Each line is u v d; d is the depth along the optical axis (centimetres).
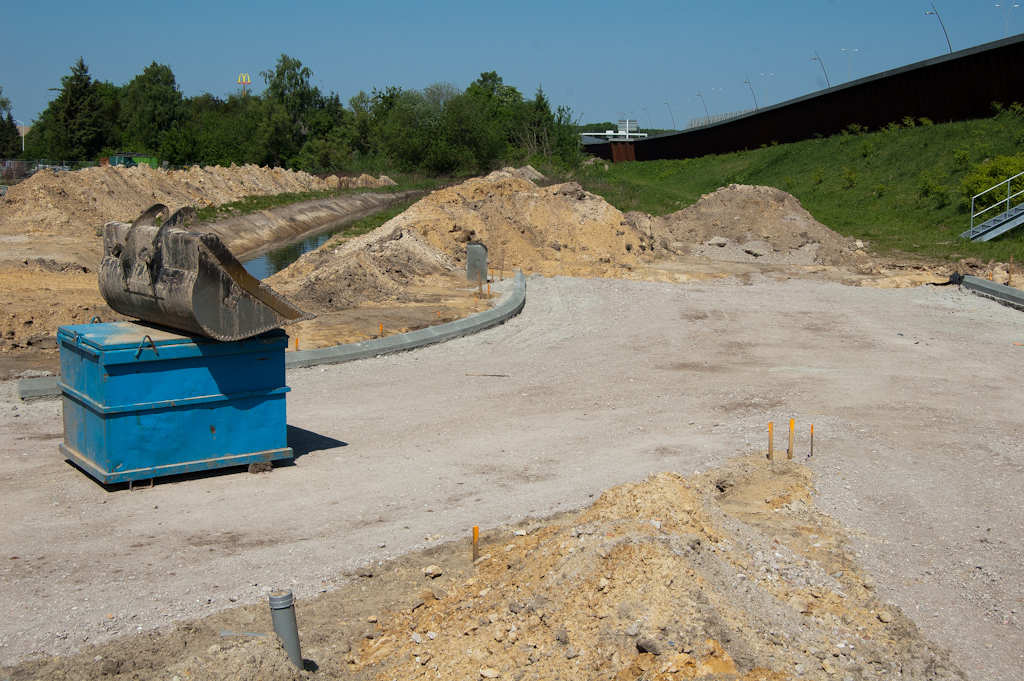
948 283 3020
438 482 1130
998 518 1037
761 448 1293
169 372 1084
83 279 2658
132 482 1078
